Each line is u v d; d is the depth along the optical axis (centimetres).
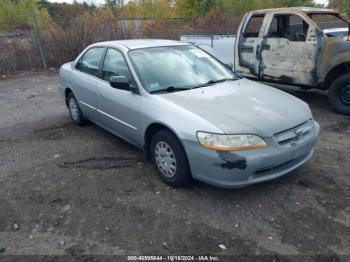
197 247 296
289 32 736
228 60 831
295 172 416
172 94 401
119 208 353
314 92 812
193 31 1792
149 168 434
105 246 300
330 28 736
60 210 354
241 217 333
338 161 446
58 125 618
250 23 754
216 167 329
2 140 554
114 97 452
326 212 339
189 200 362
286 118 360
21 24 1523
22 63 1280
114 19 1491
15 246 304
